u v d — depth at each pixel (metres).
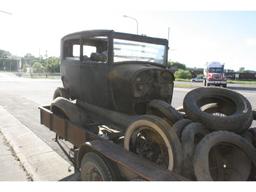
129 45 4.16
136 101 3.81
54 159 4.75
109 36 3.93
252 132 3.49
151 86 3.94
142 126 3.09
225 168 3.17
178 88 24.44
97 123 4.43
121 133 3.99
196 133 3.02
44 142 5.78
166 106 3.63
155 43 4.55
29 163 4.56
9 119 8.28
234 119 3.22
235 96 3.77
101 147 3.17
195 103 3.54
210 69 28.00
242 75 50.28
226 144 2.92
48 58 78.81
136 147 3.20
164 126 2.86
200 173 2.59
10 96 14.83
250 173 2.94
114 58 3.99
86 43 4.61
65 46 5.16
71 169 4.30
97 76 4.19
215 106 4.00
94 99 4.39
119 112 4.06
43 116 5.43
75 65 4.74
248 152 2.91
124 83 3.81
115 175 3.03
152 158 3.17
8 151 5.24
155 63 4.49
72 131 4.16
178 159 2.76
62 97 4.89
